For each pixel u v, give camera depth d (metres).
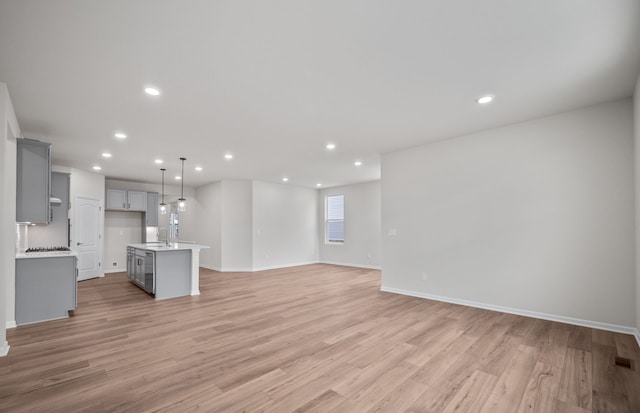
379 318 3.95
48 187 3.65
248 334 3.39
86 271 6.88
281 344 3.10
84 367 2.60
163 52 2.37
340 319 3.92
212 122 3.90
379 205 8.62
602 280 3.46
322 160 6.09
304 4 1.86
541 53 2.43
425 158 4.99
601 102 3.42
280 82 2.88
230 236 8.40
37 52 2.34
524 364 2.63
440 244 4.79
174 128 4.12
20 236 4.85
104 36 2.16
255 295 5.34
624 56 2.47
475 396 2.16
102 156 5.61
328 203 10.13
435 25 2.08
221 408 2.01
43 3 1.81
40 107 3.36
